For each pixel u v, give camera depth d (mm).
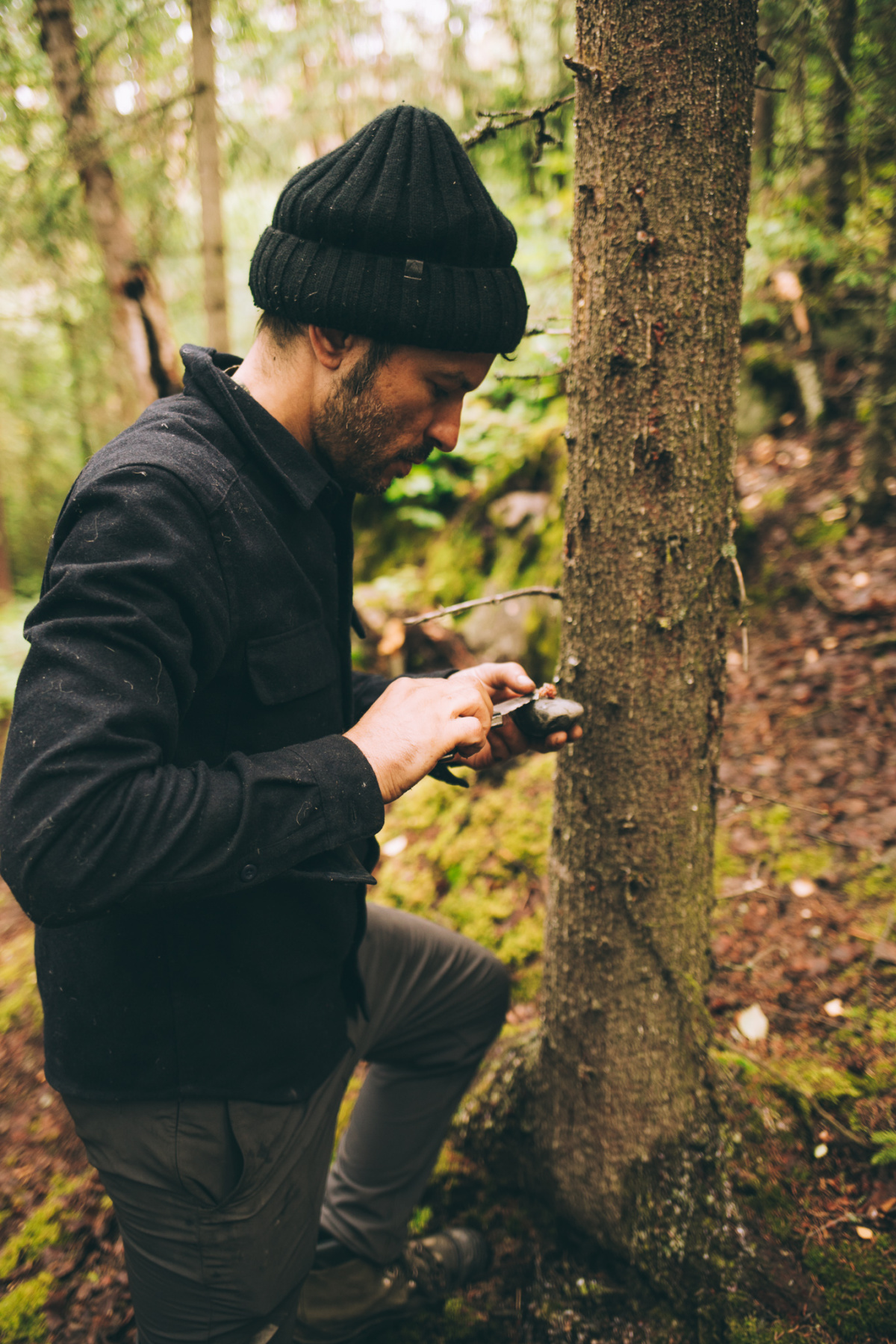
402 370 942
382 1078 1521
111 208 3779
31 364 6664
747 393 4289
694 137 1066
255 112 4359
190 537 841
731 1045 1854
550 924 1527
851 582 3301
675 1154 1510
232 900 983
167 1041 985
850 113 2598
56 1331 1645
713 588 1271
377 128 914
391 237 881
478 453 3975
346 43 4059
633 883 1372
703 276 1126
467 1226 1700
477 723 1018
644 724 1296
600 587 1269
